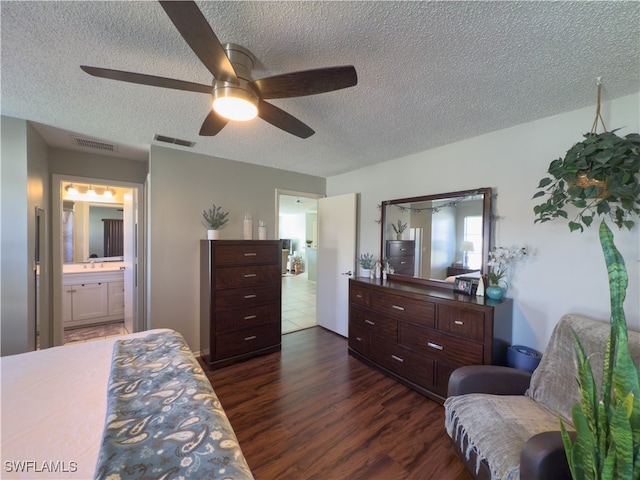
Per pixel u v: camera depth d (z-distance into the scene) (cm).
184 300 306
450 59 143
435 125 227
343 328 377
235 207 340
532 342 217
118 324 408
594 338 154
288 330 402
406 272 304
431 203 286
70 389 128
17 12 113
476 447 138
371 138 257
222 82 129
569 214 200
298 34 125
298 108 197
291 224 1101
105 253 437
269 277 318
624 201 151
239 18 116
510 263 229
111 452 88
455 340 219
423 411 216
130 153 312
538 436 115
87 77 162
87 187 416
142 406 112
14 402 118
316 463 165
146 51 139
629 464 79
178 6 84
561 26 119
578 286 196
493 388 174
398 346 260
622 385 85
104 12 114
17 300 221
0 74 159
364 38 128
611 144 146
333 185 419
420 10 112
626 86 166
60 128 239
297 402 226
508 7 109
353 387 249
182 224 304
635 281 172
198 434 97
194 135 255
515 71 153
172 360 153
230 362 290
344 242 379
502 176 235
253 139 264
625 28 119
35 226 246
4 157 215
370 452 174
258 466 162
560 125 204
